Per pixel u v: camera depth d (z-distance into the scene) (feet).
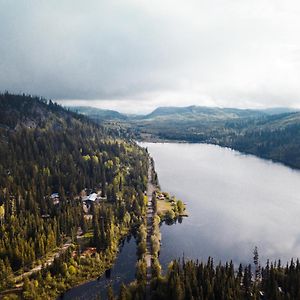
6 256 497.05
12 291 457.68
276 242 654.94
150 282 471.21
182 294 426.10
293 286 447.83
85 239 611.06
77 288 486.38
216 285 438.81
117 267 543.80
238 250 618.03
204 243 642.63
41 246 540.11
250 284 464.65
